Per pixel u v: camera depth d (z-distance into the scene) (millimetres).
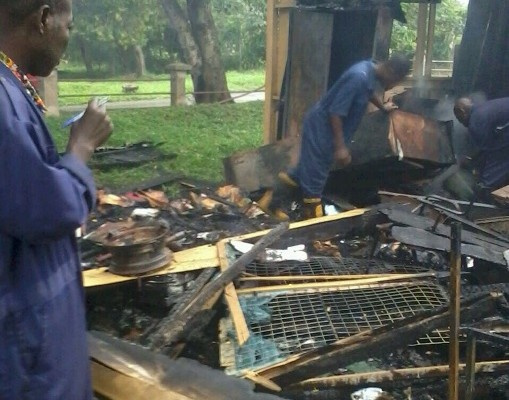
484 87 7551
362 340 2932
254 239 4699
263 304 3762
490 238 4523
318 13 6414
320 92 6555
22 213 1365
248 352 3238
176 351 3285
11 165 1353
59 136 9125
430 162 6082
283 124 7117
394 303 3803
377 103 5742
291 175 5934
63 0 1584
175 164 7984
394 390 3160
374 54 6457
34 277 1482
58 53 1612
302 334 3455
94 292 3934
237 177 6508
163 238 4098
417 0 8367
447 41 22969
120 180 7070
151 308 3947
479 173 5926
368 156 5859
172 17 14750
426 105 7582
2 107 1375
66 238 1612
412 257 4684
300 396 2992
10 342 1452
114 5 25156
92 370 2219
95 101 1669
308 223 4918
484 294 3332
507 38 7309
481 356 3369
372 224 5062
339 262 4512
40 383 1493
